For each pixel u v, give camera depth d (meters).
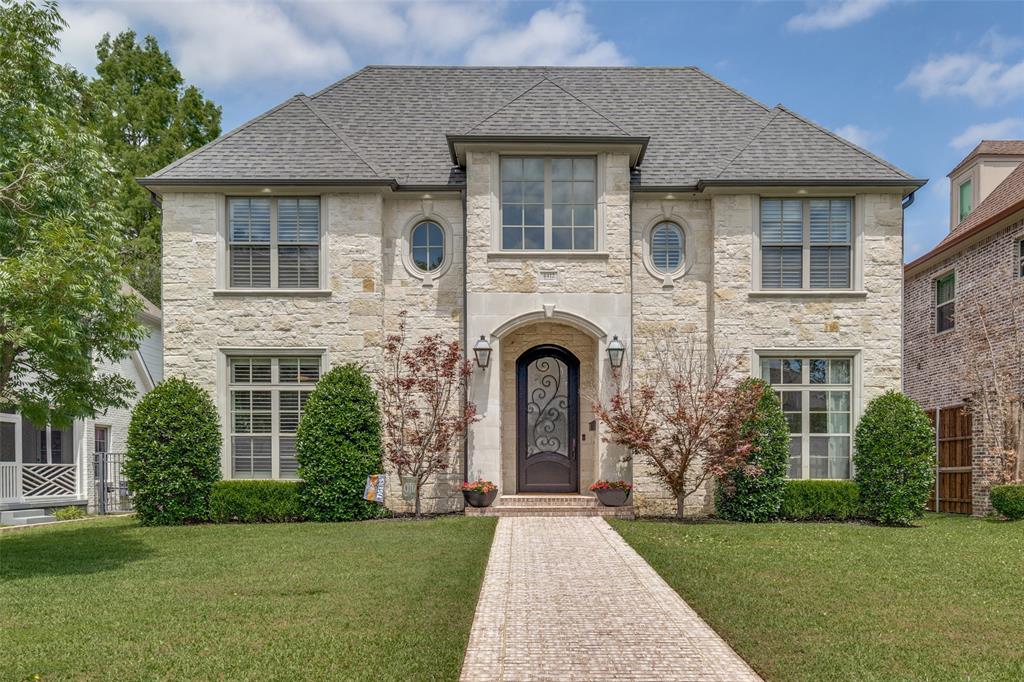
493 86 17.64
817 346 14.60
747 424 13.65
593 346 15.03
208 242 14.59
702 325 14.95
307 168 14.68
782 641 6.04
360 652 5.76
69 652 5.84
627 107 17.09
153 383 22.45
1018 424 15.57
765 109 16.95
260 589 7.86
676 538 11.17
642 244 15.05
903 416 13.71
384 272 14.94
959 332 18.30
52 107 10.85
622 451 14.12
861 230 14.77
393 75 17.80
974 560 9.48
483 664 5.59
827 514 13.86
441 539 10.96
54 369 9.95
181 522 13.70
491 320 14.25
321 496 13.49
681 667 5.53
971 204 21.33
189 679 5.24
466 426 14.09
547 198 14.55
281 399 14.58
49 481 17.94
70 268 9.14
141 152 29.11
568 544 10.52
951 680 5.18
